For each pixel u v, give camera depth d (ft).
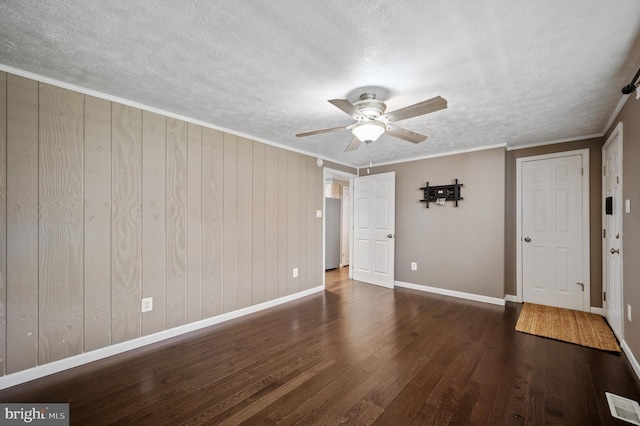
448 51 5.57
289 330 9.61
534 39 5.16
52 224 6.92
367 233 16.71
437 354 7.93
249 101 8.07
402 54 5.70
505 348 8.28
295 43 5.39
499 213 12.47
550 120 9.41
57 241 6.99
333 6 4.40
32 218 6.65
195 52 5.73
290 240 13.15
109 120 7.78
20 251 6.51
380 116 7.12
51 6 4.41
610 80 6.66
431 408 5.72
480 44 5.34
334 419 5.41
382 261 15.88
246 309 11.18
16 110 6.44
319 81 6.86
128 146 8.13
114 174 7.88
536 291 12.46
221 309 10.37
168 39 5.30
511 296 13.01
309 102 8.11
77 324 7.28
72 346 7.20
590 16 4.55
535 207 12.48
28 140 6.60
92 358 7.48
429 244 14.58
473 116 9.01
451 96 7.55
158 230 8.76
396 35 5.10
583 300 11.42
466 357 7.75
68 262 7.14
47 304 6.85
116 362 7.47
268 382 6.61
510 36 5.09
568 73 6.36
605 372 7.02
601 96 7.55
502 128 10.23
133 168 8.24
